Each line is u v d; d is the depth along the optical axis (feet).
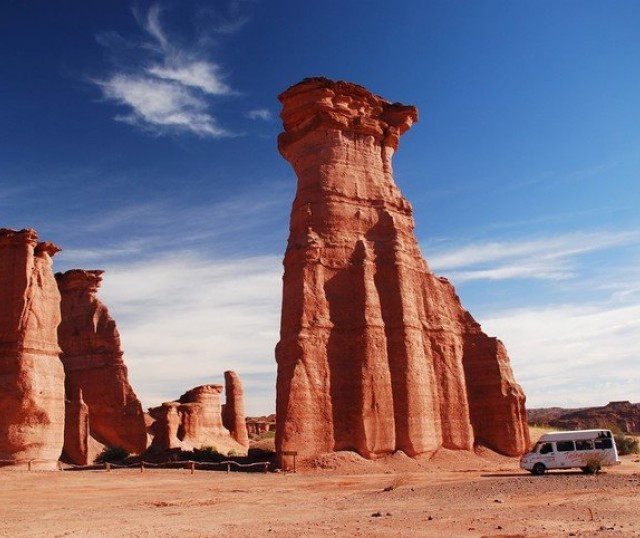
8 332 128.98
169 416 193.88
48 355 132.87
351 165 142.20
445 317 146.92
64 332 209.05
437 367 141.69
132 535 55.52
